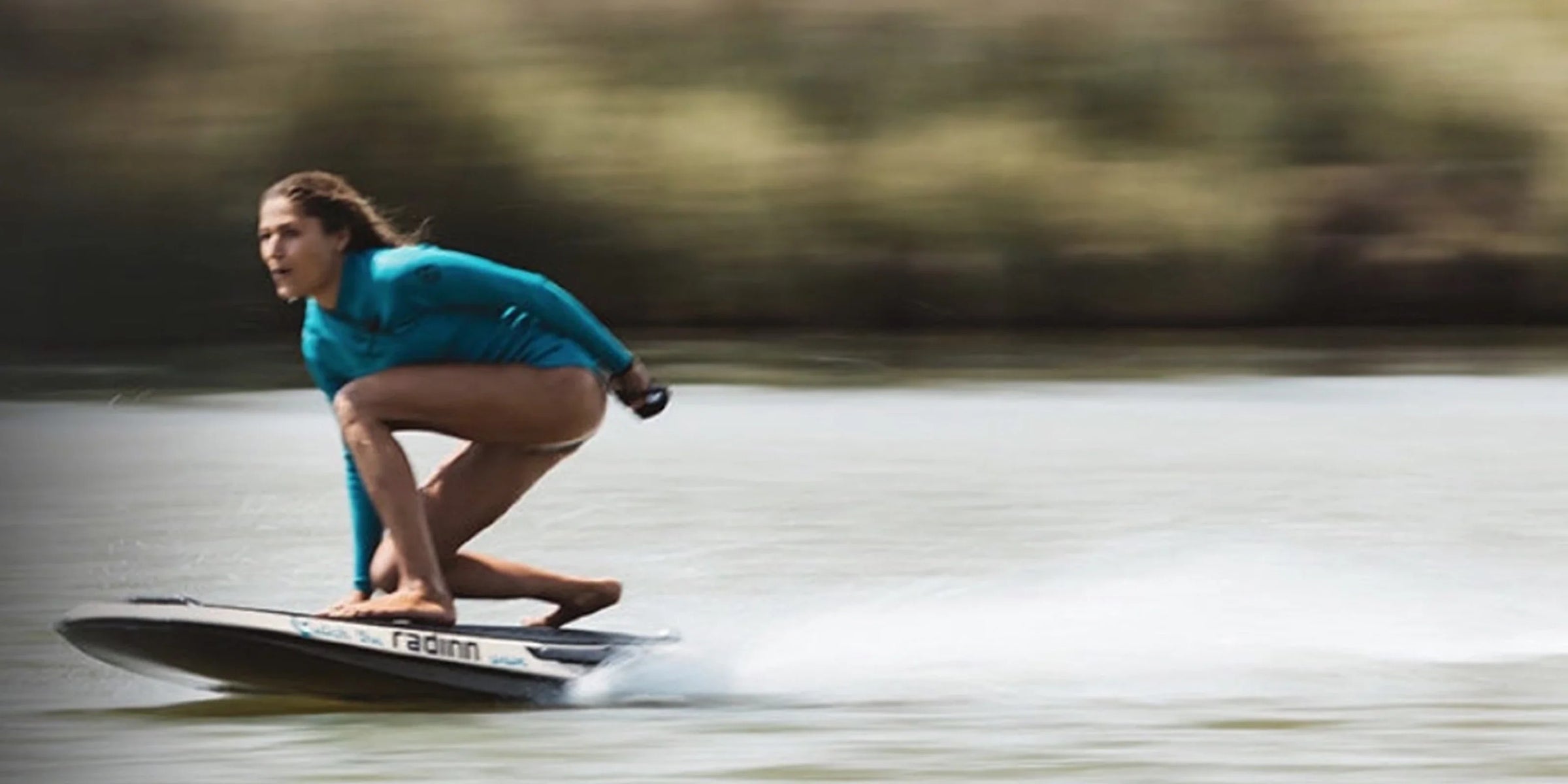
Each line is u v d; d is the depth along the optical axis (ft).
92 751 71.92
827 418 176.96
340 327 78.54
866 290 273.95
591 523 125.39
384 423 78.43
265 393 200.34
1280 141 285.02
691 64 290.35
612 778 68.80
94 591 103.55
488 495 81.15
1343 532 122.01
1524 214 276.82
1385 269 274.16
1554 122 284.20
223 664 75.20
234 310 267.59
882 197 276.82
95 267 268.41
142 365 227.61
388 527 78.33
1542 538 119.96
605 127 283.59
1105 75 288.71
